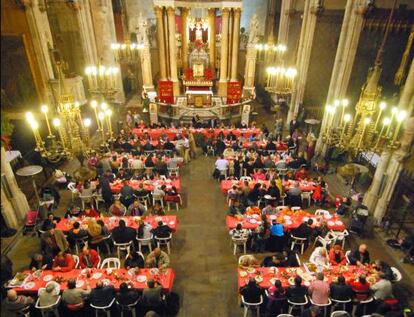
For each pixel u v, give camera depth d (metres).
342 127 8.98
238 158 14.38
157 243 10.55
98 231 9.80
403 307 8.77
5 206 10.96
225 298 9.07
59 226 10.21
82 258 8.95
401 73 12.16
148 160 14.19
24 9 12.73
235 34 22.75
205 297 9.08
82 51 19.20
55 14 18.17
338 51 15.15
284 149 16.41
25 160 13.51
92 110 19.00
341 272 8.45
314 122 17.19
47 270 8.41
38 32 13.30
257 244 10.42
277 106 18.92
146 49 22.52
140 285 7.98
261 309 8.57
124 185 11.86
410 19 13.40
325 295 7.71
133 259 8.99
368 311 8.39
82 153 8.63
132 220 10.57
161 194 12.16
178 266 10.13
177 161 14.62
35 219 11.03
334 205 13.25
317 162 16.59
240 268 8.60
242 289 7.87
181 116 21.48
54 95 14.37
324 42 18.52
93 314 8.19
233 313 8.62
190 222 12.21
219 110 21.73
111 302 7.64
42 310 7.55
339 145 8.76
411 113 10.70
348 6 14.29
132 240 9.95
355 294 7.91
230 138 17.34
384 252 10.82
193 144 17.06
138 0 27.84
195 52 24.08
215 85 26.66
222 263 10.30
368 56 14.66
